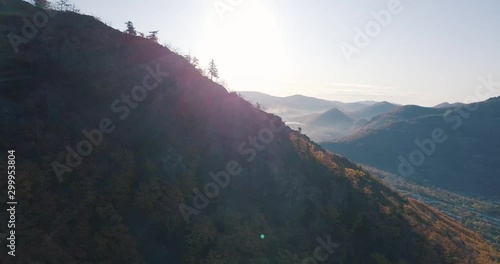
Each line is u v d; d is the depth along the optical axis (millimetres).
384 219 83250
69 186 52625
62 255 46062
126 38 82500
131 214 56219
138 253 52750
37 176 50344
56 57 67688
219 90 89875
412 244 80188
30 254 43688
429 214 113375
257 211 69125
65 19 77125
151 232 56375
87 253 48719
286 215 72812
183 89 79500
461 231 112938
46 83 62844
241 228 62969
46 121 57625
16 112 56375
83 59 70125
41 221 47656
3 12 70688
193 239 57969
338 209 79812
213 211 64562
